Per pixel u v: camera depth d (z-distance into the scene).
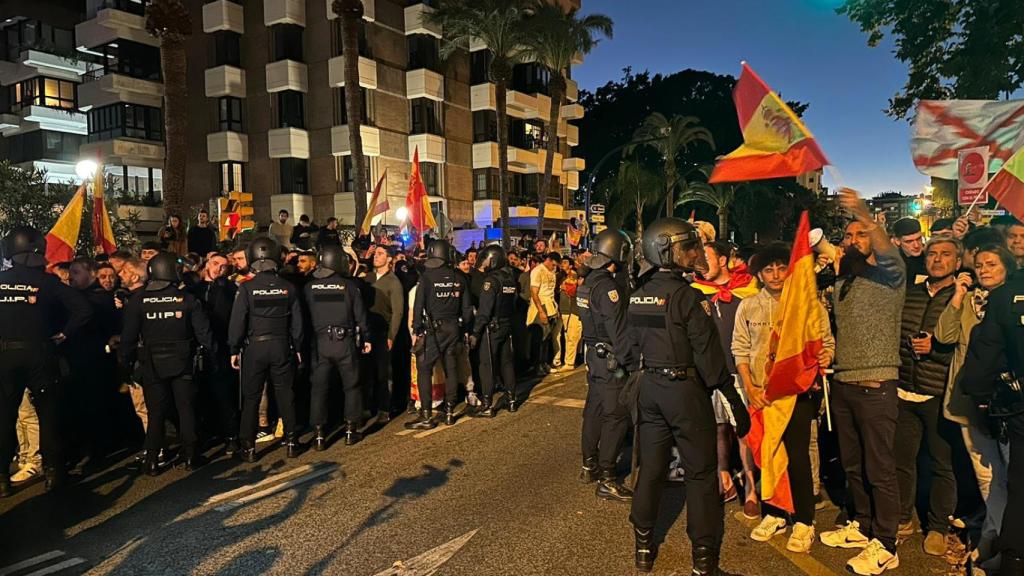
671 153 38.00
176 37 15.24
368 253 8.74
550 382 9.36
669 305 3.65
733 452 5.41
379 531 4.43
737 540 4.29
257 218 33.44
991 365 3.29
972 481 4.33
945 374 3.92
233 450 6.25
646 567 3.85
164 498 5.10
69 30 38.44
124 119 33.09
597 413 5.20
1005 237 3.97
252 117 33.44
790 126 3.53
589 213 27.80
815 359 3.95
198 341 5.68
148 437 5.64
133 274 5.87
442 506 4.86
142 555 4.13
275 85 32.25
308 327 6.34
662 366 3.68
